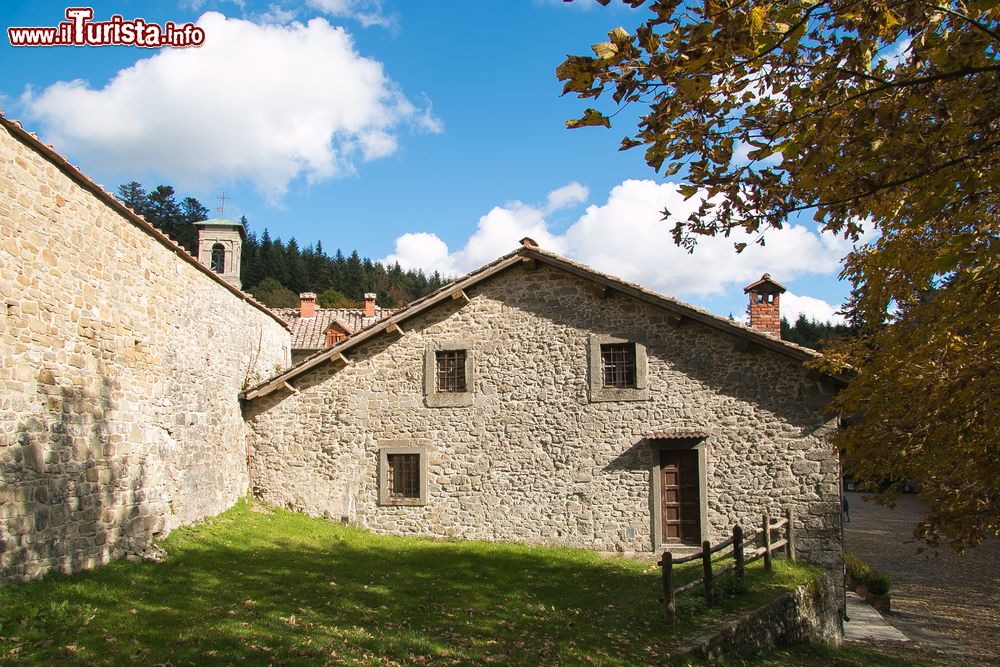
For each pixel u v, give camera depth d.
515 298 13.41
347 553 11.33
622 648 7.35
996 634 11.60
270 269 62.25
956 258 3.82
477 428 13.24
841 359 7.68
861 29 3.75
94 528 8.40
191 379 11.27
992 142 4.06
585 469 12.59
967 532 6.16
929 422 6.04
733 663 7.64
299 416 14.07
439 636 7.49
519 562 11.19
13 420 7.08
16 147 7.18
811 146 4.24
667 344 12.45
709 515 11.88
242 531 11.63
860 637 11.07
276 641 6.71
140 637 6.51
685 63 3.50
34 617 6.57
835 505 11.31
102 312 8.70
